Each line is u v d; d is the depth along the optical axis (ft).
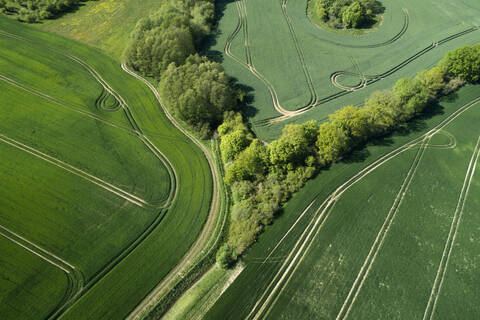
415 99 201.36
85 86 234.58
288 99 225.97
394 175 182.60
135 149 198.29
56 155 191.52
